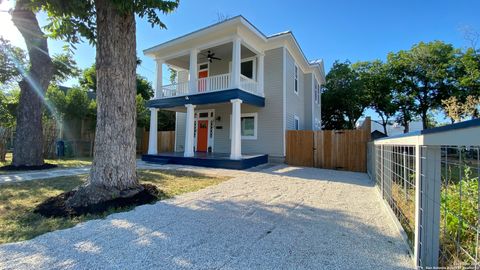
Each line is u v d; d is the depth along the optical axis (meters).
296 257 2.49
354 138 9.99
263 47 11.97
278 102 11.67
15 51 11.85
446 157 2.19
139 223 3.41
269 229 3.26
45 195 4.82
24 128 8.78
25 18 8.41
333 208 4.30
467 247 2.36
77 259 2.38
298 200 4.84
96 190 4.33
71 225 3.30
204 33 10.34
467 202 2.74
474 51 18.36
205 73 13.94
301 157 10.99
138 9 4.53
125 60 4.85
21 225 3.27
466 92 18.53
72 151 13.80
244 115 12.57
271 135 11.74
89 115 14.71
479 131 1.45
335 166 10.27
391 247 2.75
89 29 5.39
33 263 2.29
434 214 2.23
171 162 11.23
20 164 8.65
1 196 4.73
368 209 4.25
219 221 3.54
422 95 21.86
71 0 4.28
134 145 4.98
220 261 2.39
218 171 8.88
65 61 12.79
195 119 14.48
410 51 21.58
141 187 4.98
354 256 2.53
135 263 2.33
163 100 12.20
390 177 4.37
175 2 4.82
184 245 2.73
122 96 4.77
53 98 13.28
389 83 21.91
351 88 20.84
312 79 16.19
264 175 8.06
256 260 2.42
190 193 5.29
